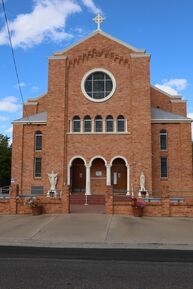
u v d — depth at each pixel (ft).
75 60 123.34
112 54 122.72
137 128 116.57
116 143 117.91
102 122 120.06
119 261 38.14
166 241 54.75
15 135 125.29
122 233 61.05
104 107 120.47
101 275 31.19
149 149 115.34
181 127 120.78
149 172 114.11
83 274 31.53
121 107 119.96
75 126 120.88
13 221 73.51
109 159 117.39
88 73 122.31
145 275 31.30
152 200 84.43
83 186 119.65
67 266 35.12
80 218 75.10
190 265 36.04
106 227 65.98
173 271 33.01
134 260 38.83
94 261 38.04
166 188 81.15
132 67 119.65
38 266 35.01
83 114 120.57
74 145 118.93
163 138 121.29
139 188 113.19
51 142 118.52
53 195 101.81
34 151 124.16
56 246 51.26
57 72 122.21
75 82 122.42
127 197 97.19
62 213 82.23
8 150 201.36
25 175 122.83
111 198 81.82
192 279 29.86
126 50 122.31
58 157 117.60
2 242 54.49
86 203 105.50
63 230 63.57
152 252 45.57
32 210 81.66
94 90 122.31
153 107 135.03
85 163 117.70
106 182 116.26
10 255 41.96
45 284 27.96
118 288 26.99
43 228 65.46
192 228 65.57
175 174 118.52
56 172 116.98
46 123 122.83
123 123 119.75
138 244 52.70
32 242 54.34
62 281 28.94
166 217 78.89
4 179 199.31
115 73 122.01
